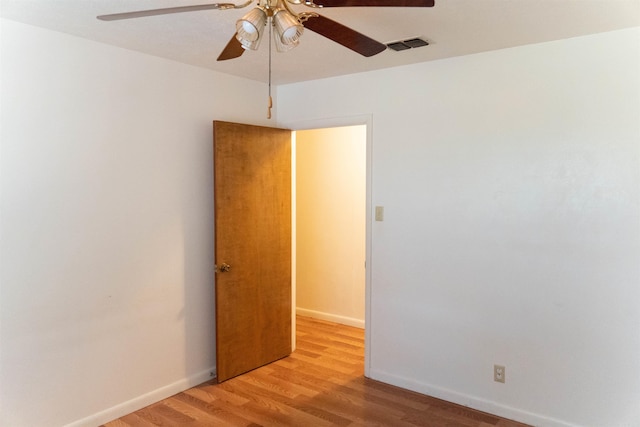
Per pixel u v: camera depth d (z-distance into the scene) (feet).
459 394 10.38
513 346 9.64
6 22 7.88
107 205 9.44
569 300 8.96
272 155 12.55
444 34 8.52
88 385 9.29
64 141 8.72
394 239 11.17
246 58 10.30
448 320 10.46
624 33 8.21
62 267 8.80
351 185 15.94
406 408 10.20
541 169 9.14
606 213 8.52
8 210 8.07
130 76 9.71
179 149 10.77
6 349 8.14
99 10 7.43
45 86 8.41
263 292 12.50
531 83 9.17
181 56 10.16
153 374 10.45
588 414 8.87
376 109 11.32
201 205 11.34
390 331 11.37
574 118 8.75
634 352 8.37
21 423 8.38
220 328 11.41
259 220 12.26
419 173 10.70
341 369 12.42
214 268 11.62
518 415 9.62
